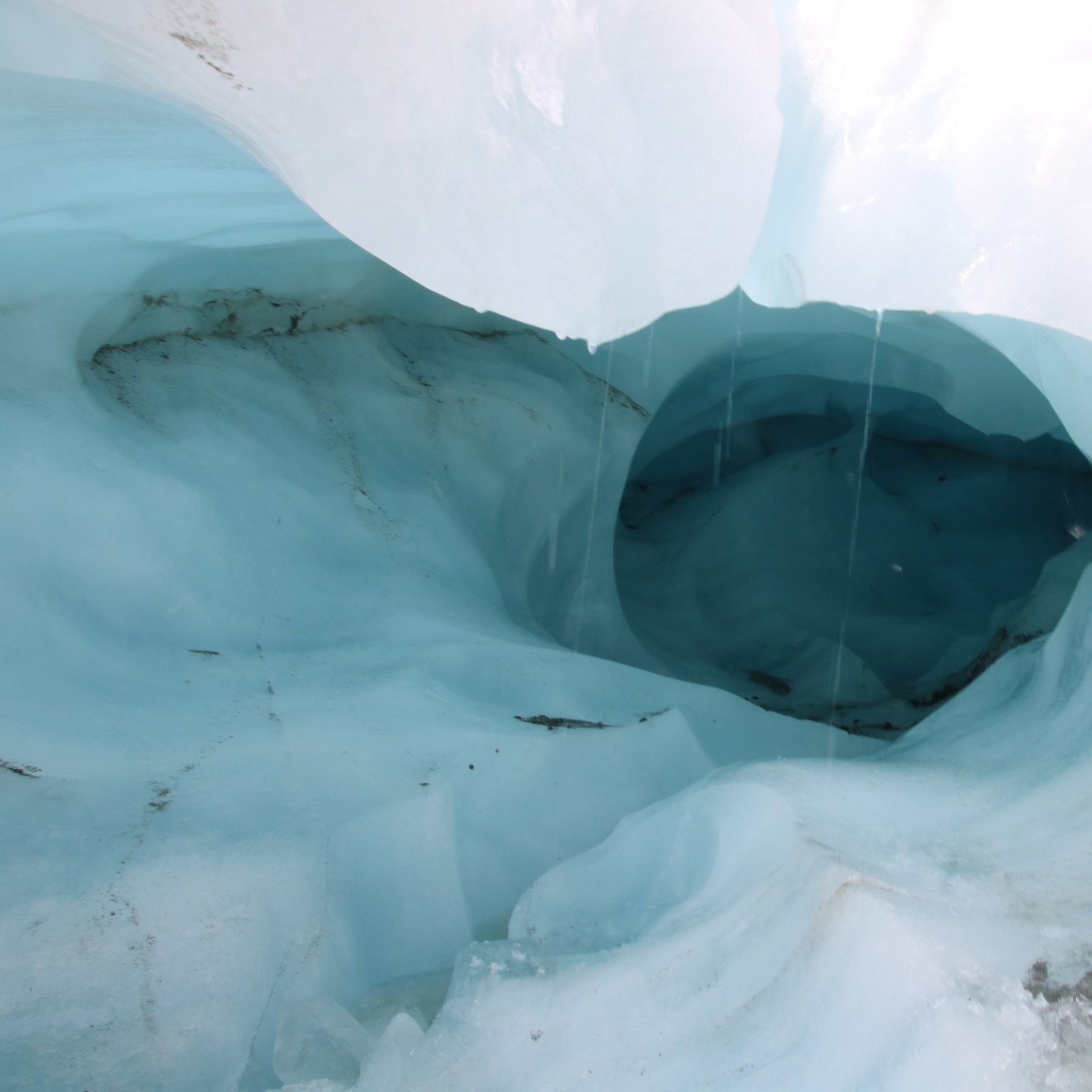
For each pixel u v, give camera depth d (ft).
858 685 14.69
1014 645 13.91
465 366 13.67
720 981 4.62
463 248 4.12
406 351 13.41
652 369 15.20
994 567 18.33
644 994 4.67
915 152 3.98
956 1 3.68
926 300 4.25
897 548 18.66
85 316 8.80
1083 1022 3.75
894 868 4.91
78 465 7.87
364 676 7.91
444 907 6.23
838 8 3.77
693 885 5.74
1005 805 5.65
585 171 3.92
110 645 7.36
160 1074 4.87
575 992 4.73
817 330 13.82
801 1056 4.03
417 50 3.64
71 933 5.10
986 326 6.52
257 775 6.44
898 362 14.94
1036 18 3.63
